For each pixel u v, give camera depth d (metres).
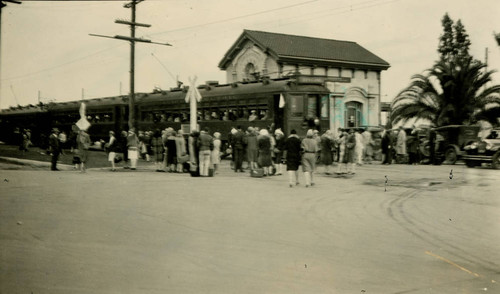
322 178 18.64
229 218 10.34
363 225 9.84
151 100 33.16
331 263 7.23
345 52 40.38
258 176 18.64
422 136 26.61
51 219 9.89
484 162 22.58
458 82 25.95
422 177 18.80
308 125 24.12
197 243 8.20
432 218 10.63
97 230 9.01
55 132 21.44
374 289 6.19
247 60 39.09
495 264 7.33
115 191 14.16
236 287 6.15
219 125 27.33
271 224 9.80
